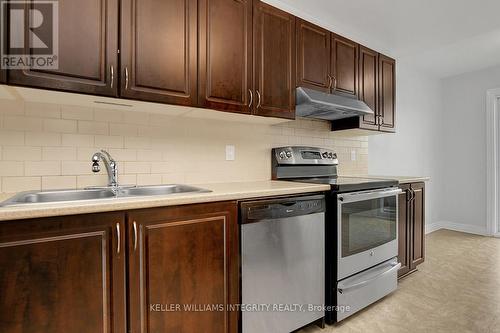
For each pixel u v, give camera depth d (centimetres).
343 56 232
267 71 182
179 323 125
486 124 387
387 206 216
